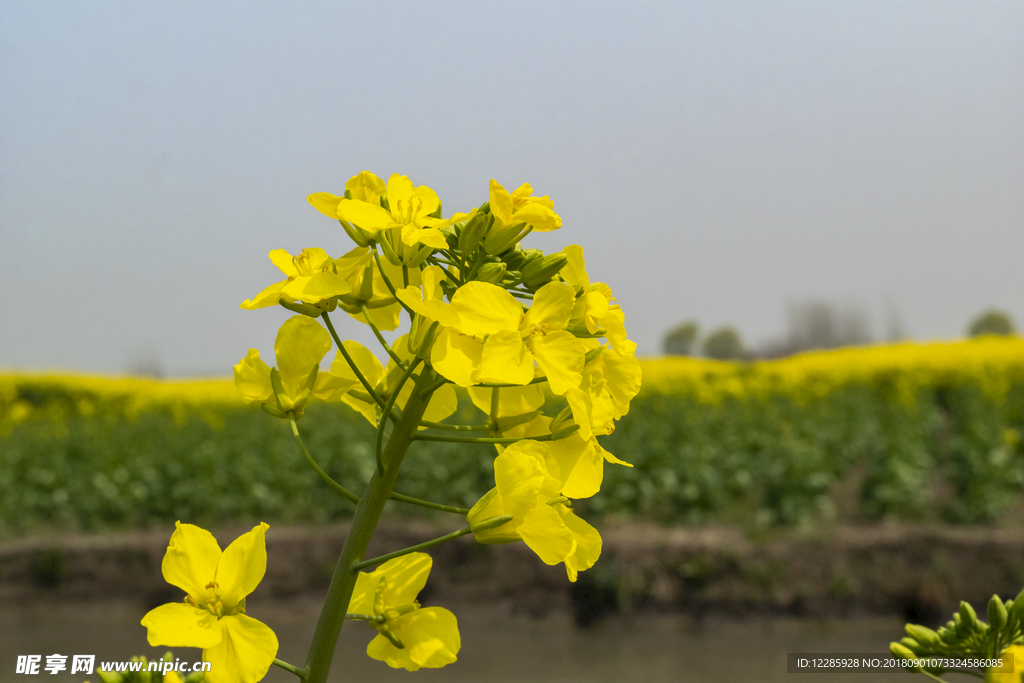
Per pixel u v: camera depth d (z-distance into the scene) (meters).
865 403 13.73
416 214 1.19
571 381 1.05
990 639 1.38
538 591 8.26
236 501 10.24
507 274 1.23
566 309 1.09
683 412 12.57
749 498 9.81
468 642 7.51
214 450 11.01
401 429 1.20
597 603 8.09
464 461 10.02
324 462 10.42
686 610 7.96
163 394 20.73
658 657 7.01
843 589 7.98
